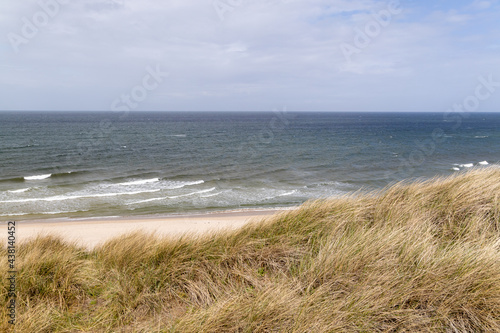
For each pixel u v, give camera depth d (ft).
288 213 18.26
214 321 9.28
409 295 9.75
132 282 12.33
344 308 9.51
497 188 17.10
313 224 15.96
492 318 8.90
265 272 12.52
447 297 9.70
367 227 15.78
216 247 14.56
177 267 13.04
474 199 16.15
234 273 12.47
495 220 14.70
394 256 11.75
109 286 12.25
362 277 10.91
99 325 10.17
